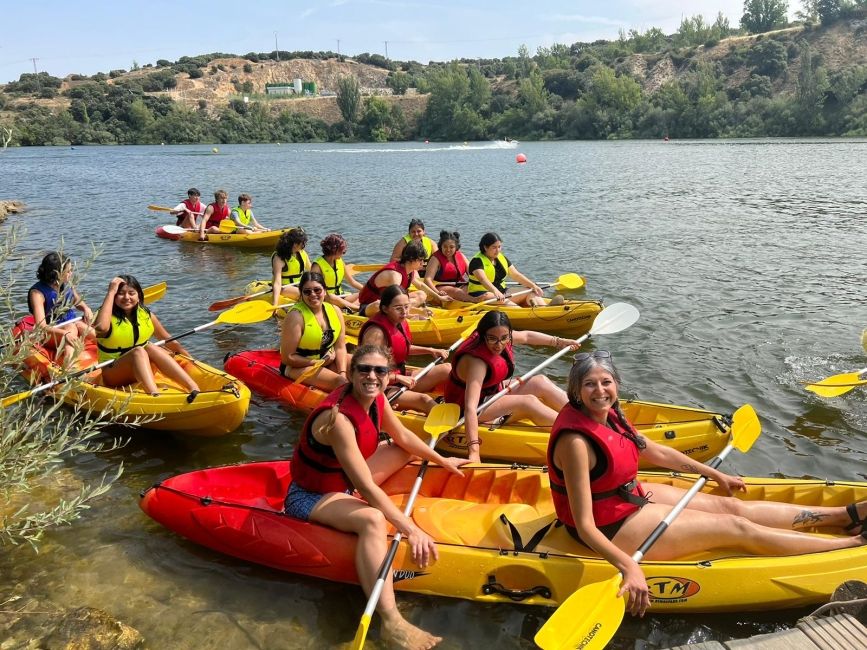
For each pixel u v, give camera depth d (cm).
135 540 428
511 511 404
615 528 362
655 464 412
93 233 1595
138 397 552
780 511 386
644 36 10144
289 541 386
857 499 407
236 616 363
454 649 342
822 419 583
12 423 395
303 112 9862
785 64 7500
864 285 997
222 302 900
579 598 324
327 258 830
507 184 2716
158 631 352
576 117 7862
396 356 575
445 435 525
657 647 343
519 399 515
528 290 888
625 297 966
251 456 538
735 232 1463
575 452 344
